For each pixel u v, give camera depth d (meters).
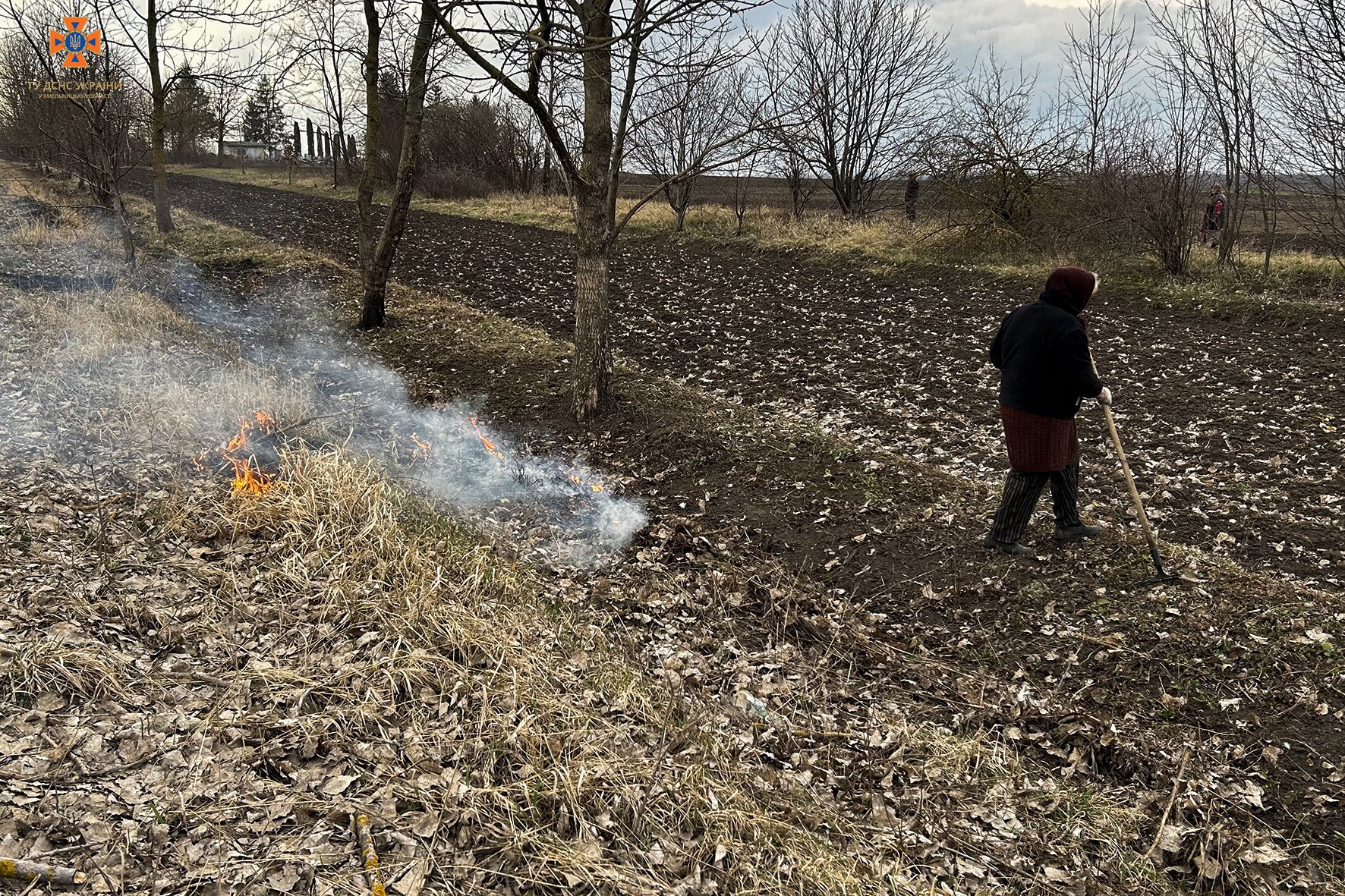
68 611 4.58
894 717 4.84
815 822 4.02
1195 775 4.34
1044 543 6.27
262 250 18.03
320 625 4.86
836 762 4.48
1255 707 4.69
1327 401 9.63
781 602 5.89
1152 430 9.05
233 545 5.71
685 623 5.71
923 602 5.90
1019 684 5.11
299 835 3.39
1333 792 4.18
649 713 4.61
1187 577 5.66
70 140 16.55
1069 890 3.78
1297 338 11.90
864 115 23.64
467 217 27.53
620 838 3.63
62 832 3.21
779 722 4.74
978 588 5.91
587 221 8.66
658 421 8.78
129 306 11.30
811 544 6.67
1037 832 4.08
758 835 3.80
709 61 8.11
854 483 7.43
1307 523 6.84
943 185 18.11
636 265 19.44
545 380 10.19
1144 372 10.91
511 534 6.77
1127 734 4.63
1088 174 17.02
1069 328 5.56
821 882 3.60
